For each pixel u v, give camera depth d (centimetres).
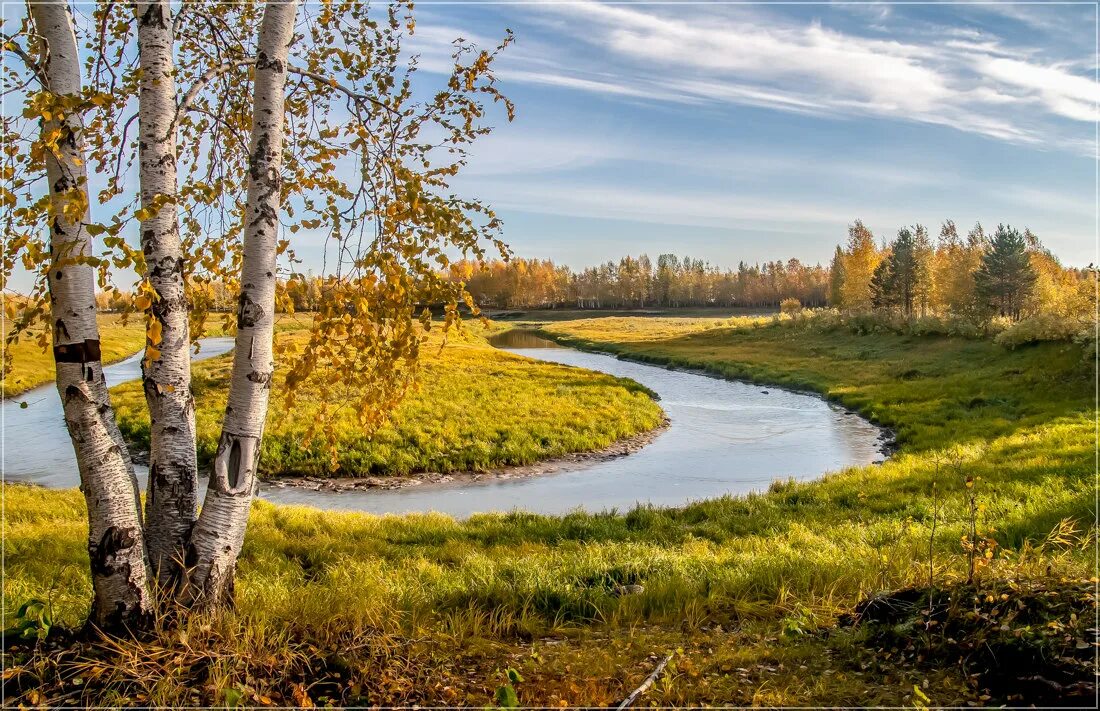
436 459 2100
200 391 2842
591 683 507
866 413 3027
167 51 528
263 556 1035
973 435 2205
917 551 946
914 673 522
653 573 875
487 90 634
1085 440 1877
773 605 730
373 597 645
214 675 461
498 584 779
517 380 3581
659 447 2427
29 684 456
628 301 17775
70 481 1927
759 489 1845
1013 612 539
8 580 795
